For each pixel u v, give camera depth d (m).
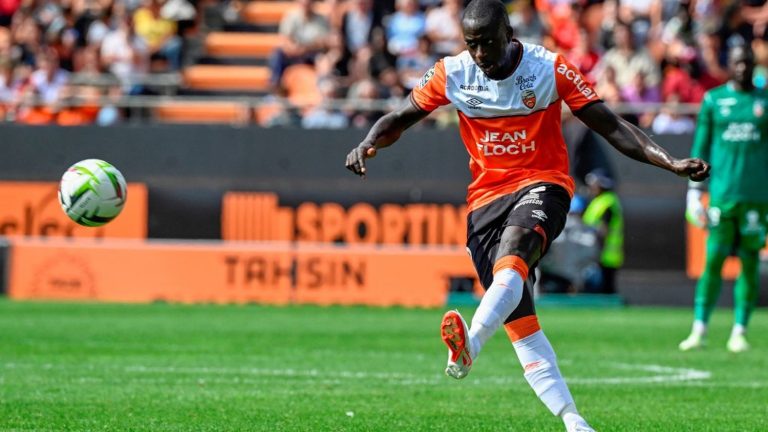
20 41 77.12
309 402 26.38
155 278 61.22
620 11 74.62
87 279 61.84
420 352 38.22
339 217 61.91
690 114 64.88
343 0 78.25
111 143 63.38
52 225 63.72
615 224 59.06
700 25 73.31
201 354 36.97
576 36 75.12
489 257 20.64
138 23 80.50
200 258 61.03
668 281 59.69
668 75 68.75
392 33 76.56
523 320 19.78
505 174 20.86
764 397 28.00
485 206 20.92
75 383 29.25
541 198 20.22
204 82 79.12
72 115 69.25
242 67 80.88
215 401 26.33
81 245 61.91
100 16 80.00
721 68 71.50
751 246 40.03
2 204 63.97
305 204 62.19
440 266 59.66
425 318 52.00
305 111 68.19
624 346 40.94
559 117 20.91
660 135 59.41
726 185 39.91
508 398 27.44
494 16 19.77
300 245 62.12
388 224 61.50
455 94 21.03
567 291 59.50
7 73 74.69
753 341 43.38
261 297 60.59
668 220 59.59
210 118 76.62
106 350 37.72
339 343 40.97
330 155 62.03
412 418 24.16
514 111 20.64
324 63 72.31
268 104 64.75
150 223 63.09
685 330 47.38
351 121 67.06
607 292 59.66
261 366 33.88
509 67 20.58
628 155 20.19
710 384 30.52
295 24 75.62
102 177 22.73
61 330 44.38
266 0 85.88
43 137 63.81
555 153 20.89
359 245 61.78
